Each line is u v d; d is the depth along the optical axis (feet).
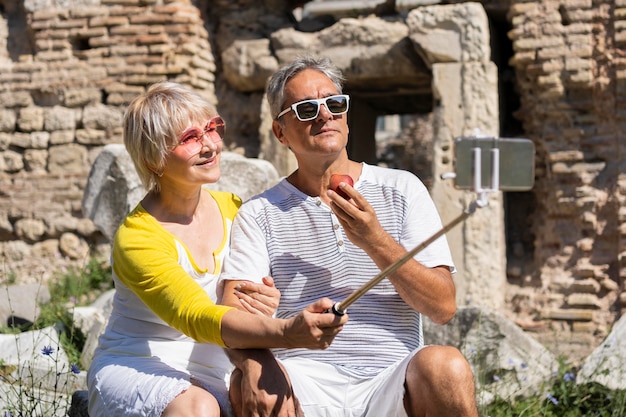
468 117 31.01
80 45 35.55
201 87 34.94
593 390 18.99
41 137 35.12
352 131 37.63
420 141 68.13
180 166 12.44
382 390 11.73
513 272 31.99
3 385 17.66
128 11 34.47
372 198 12.84
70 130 34.91
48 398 17.24
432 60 31.71
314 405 12.00
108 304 22.97
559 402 18.93
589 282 29.94
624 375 18.83
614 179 30.25
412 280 11.65
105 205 23.71
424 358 11.14
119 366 12.06
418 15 31.60
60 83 34.96
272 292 12.00
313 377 12.18
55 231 34.76
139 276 12.07
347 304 10.89
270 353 11.62
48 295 27.17
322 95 12.64
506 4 32.14
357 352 12.29
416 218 12.59
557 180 30.94
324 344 11.09
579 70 30.22
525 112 31.91
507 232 32.83
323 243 12.59
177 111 12.42
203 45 34.96
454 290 12.13
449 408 10.95
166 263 12.03
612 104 30.22
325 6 35.22
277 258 12.63
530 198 32.68
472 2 32.48
